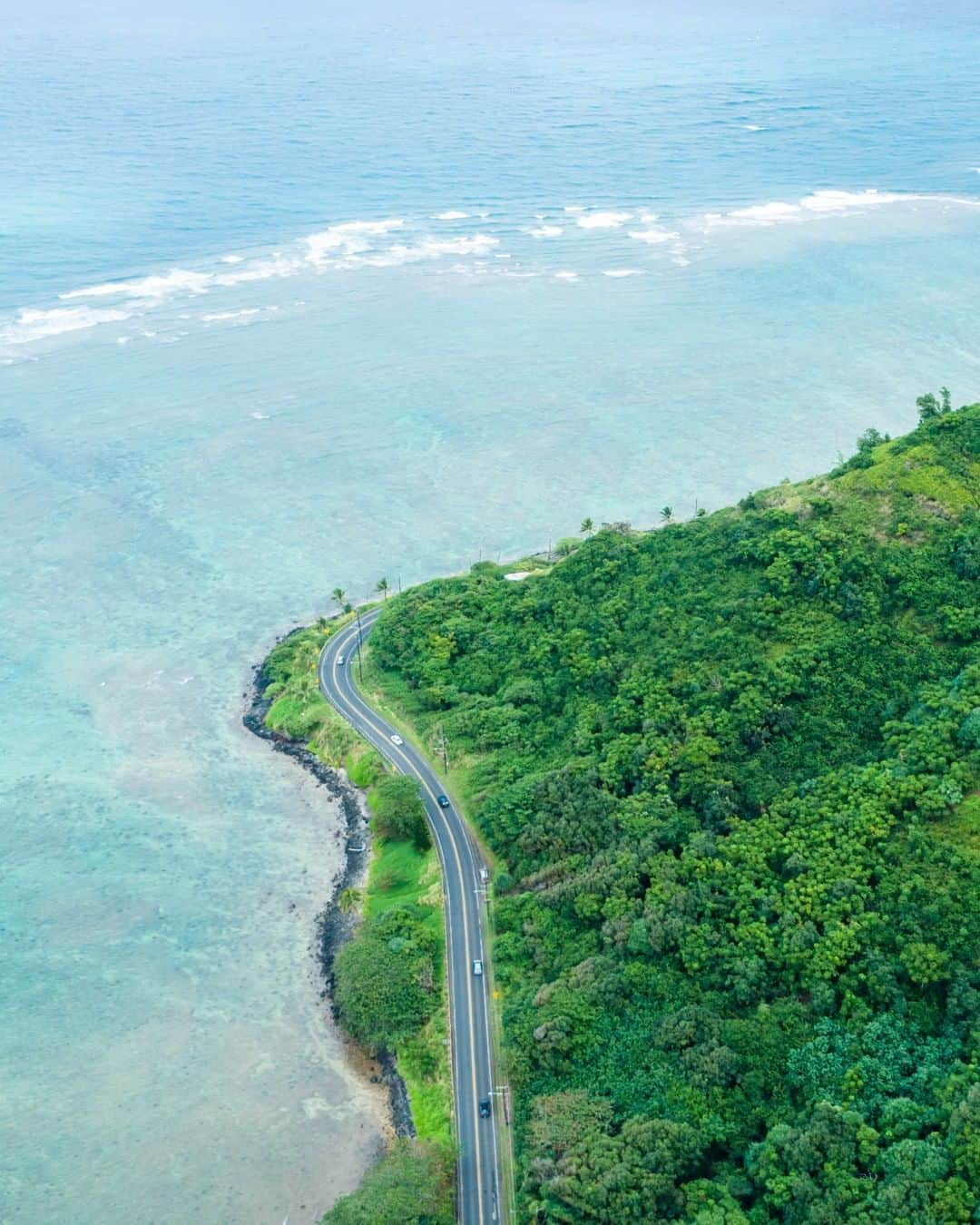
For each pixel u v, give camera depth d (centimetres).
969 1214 10238
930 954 12494
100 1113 14638
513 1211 12550
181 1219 13425
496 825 17175
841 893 13538
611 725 17575
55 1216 13475
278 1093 14788
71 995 16238
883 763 14950
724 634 17638
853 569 17550
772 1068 12406
